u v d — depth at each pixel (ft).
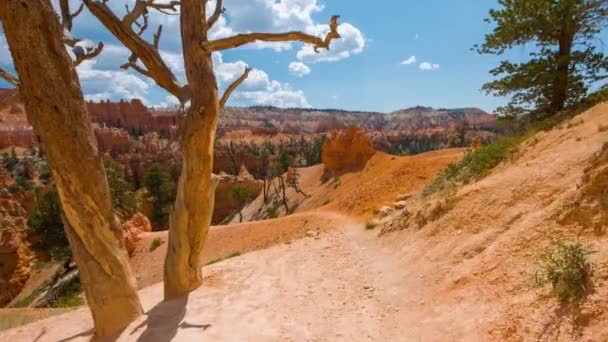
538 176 23.30
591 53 40.52
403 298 20.59
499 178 27.99
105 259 18.80
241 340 17.40
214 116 22.16
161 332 18.48
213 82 22.18
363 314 19.33
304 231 65.46
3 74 17.71
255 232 81.51
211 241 86.94
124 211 124.67
